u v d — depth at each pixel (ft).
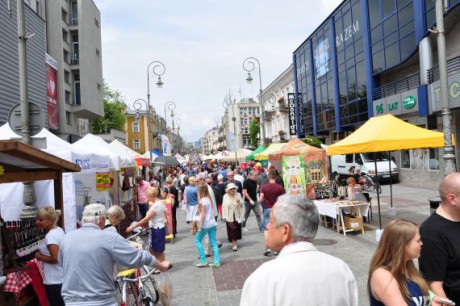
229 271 25.57
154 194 25.91
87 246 11.21
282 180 46.75
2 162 15.74
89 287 11.03
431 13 60.85
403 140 29.40
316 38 116.88
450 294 9.14
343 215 36.06
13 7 63.67
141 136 252.62
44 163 16.90
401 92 68.03
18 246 17.04
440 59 29.35
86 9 142.41
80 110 137.49
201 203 26.86
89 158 28.35
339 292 6.63
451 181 9.17
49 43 127.34
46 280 15.30
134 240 20.24
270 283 6.50
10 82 61.52
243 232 39.63
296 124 139.13
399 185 74.69
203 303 19.89
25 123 26.16
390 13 74.38
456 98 50.93
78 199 39.04
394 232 8.23
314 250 6.98
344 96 98.78
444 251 9.07
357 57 89.92
